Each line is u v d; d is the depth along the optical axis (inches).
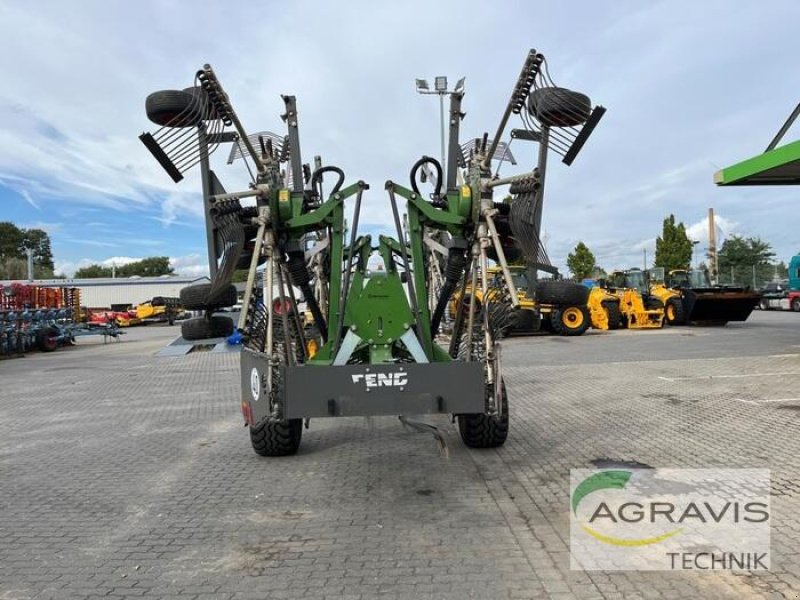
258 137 223.1
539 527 168.1
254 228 217.2
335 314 221.1
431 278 255.4
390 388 183.3
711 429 265.1
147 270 4608.8
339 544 160.6
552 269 217.3
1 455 265.3
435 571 143.9
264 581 141.3
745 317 907.4
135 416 345.4
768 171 521.0
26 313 863.7
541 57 193.5
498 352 203.2
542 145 210.7
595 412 309.0
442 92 678.5
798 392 343.3
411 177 231.6
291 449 242.5
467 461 230.7
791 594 129.0
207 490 207.0
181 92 189.8
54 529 176.1
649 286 1051.9
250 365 206.1
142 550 160.2
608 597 129.9
